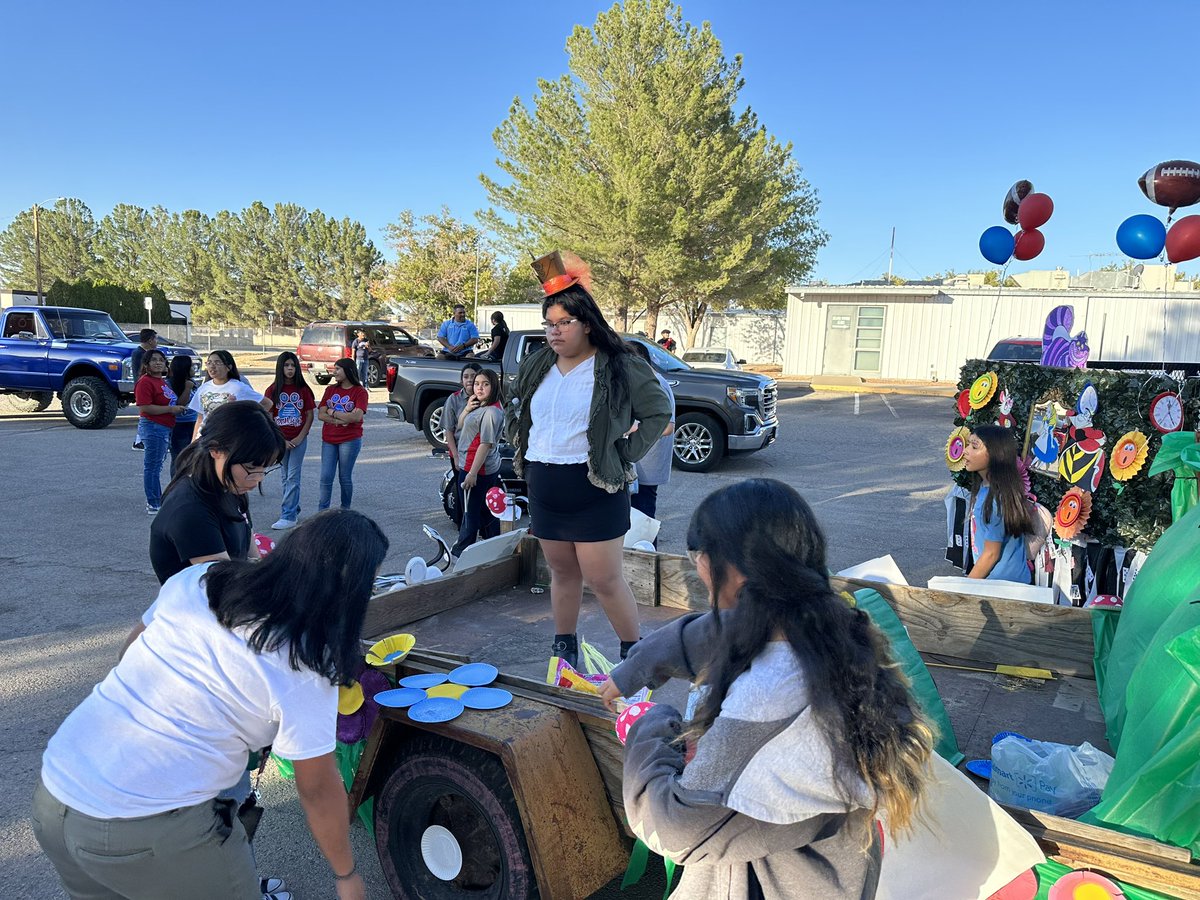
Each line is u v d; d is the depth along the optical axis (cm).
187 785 175
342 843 191
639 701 244
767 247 2748
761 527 145
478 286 4725
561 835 226
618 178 2505
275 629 175
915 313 2670
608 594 320
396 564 694
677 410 1158
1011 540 420
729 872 147
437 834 256
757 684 139
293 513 808
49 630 530
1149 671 213
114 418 1537
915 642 347
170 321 4734
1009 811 186
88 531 779
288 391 788
